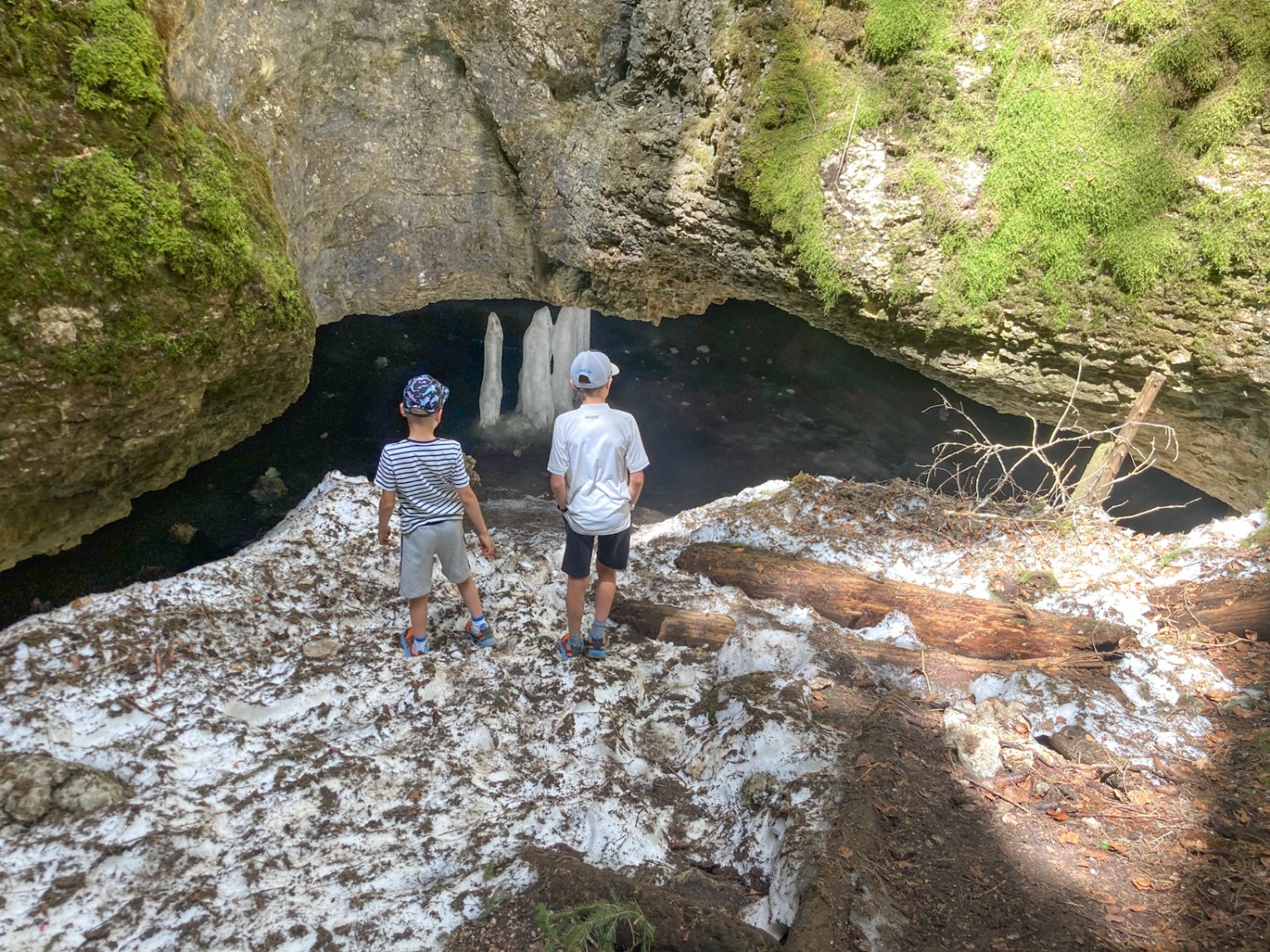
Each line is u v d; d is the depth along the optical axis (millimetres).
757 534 7062
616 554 4711
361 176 8445
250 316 5598
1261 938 3012
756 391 18531
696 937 2898
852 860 3283
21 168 4297
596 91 8109
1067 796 3863
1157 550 6020
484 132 8734
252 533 12812
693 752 4297
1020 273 6488
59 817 3268
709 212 7770
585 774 4098
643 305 9922
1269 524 5742
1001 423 17469
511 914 3088
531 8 7711
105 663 3986
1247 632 5105
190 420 5750
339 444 15523
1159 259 5926
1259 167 5520
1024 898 3205
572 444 4477
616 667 4914
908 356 7789
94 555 11289
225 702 4051
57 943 2848
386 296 9430
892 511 7215
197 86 5883
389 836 3576
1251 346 5914
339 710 4250
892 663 5082
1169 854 3504
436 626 5004
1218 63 5520
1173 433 6453
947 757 4090
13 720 3588
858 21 6480
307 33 7133
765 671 4863
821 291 7289
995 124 6262
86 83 4543
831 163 6793
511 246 9547
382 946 2980
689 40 7359
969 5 6121
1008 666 4984
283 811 3598
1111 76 5844
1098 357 6637
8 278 4270
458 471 4344
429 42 8055
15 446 4680
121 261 4691
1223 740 4297
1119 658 5008
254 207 5934
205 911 3029
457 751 4133
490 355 15898
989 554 6383
